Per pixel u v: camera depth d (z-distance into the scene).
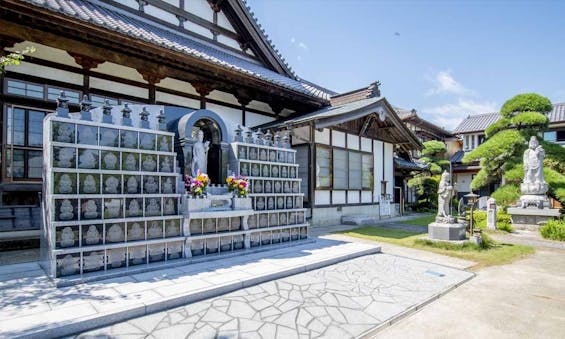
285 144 8.52
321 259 6.22
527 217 12.43
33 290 4.21
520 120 14.87
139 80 9.41
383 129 16.14
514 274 6.28
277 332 3.55
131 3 9.84
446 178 9.09
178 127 6.84
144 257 5.40
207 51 10.50
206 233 6.32
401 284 5.38
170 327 3.52
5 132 7.21
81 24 6.85
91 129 5.05
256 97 12.12
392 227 12.45
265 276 5.08
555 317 4.29
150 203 5.56
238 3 11.75
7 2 6.02
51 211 4.59
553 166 15.20
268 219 7.53
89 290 4.24
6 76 7.29
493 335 3.78
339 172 13.52
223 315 3.87
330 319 3.95
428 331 3.85
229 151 7.37
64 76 8.09
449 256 7.56
